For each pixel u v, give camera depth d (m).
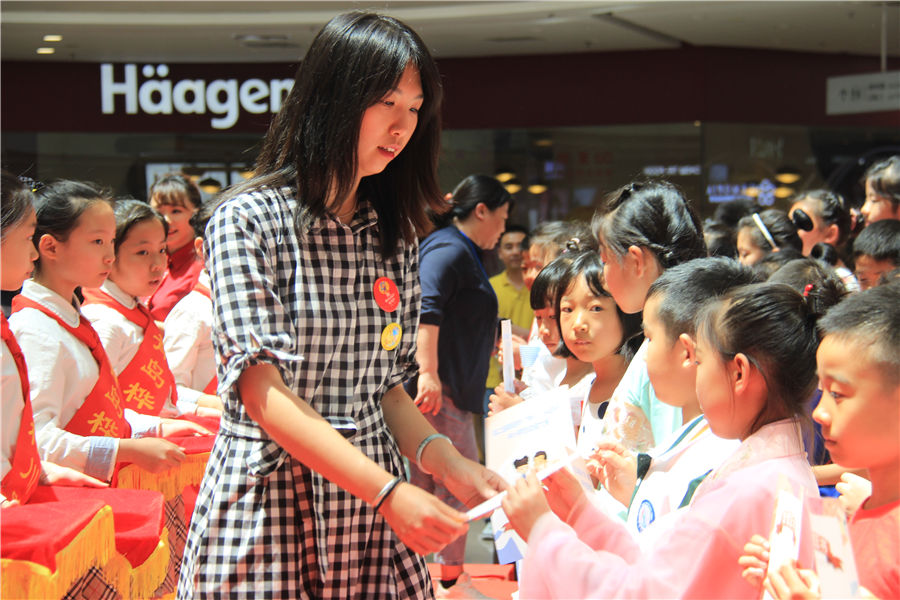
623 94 8.16
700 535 1.39
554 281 2.73
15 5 6.18
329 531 1.52
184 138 8.15
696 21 7.00
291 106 1.54
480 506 1.46
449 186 8.41
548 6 6.29
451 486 1.64
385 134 1.50
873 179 4.00
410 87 1.50
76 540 1.61
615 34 7.33
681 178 8.12
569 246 2.93
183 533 2.82
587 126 8.25
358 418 1.56
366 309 1.57
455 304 3.73
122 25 6.53
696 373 1.65
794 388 1.46
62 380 2.26
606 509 1.71
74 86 8.02
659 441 2.01
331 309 1.51
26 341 2.22
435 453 1.65
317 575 1.51
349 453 1.38
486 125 8.36
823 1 6.33
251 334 1.39
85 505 1.76
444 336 3.74
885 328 1.30
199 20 6.44
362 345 1.56
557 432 1.68
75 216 2.30
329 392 1.52
